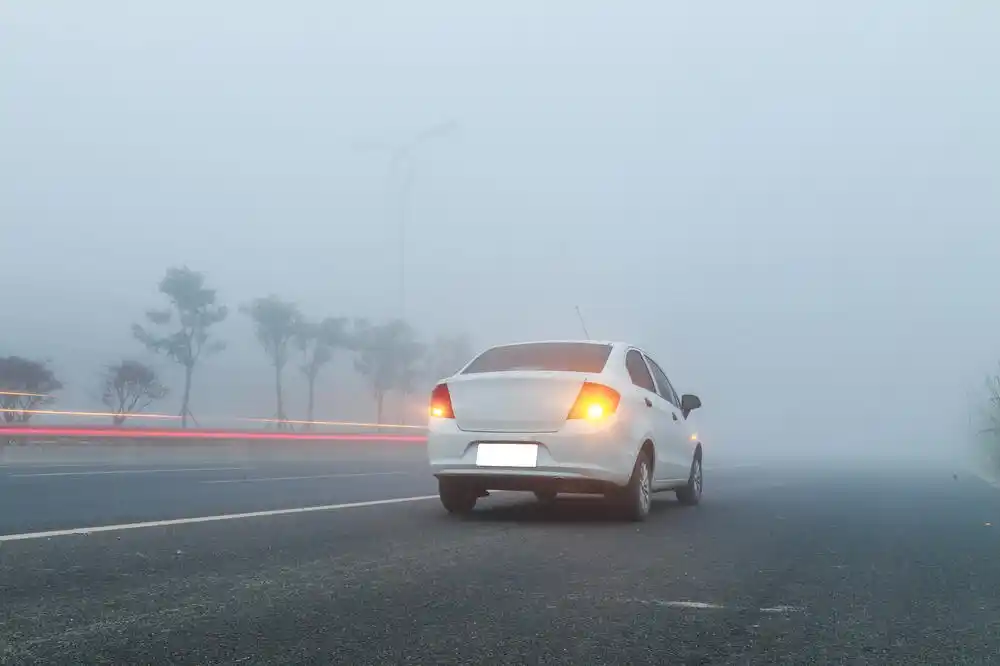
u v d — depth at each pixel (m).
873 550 6.94
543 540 7.00
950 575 5.82
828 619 4.52
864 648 4.00
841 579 5.63
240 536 6.86
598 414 7.99
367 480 13.96
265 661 3.62
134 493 10.88
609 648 3.91
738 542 7.22
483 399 8.19
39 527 7.21
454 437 8.20
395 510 8.91
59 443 21.94
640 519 8.52
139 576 5.22
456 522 8.03
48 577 5.13
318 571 5.48
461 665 3.63
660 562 6.12
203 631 4.04
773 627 4.34
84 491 11.14
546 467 7.92
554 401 8.01
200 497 10.34
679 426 9.92
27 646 3.77
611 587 5.19
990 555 6.73
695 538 7.41
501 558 6.10
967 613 4.69
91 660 3.59
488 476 8.08
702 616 4.52
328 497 10.39
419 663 3.64
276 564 5.68
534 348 9.00
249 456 24.75
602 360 8.67
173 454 22.95
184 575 5.28
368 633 4.06
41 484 12.30
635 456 8.30
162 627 4.10
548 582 5.29
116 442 22.64
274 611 4.43
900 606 4.85
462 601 4.73
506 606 4.64
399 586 5.09
